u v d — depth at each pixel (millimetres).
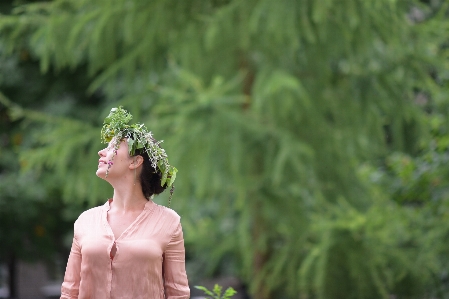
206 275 14312
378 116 12195
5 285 20016
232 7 11156
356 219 10844
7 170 16578
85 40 11578
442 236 10336
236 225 13227
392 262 11273
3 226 16656
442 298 10875
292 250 12000
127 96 12164
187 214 12172
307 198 12188
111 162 3615
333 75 12367
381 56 12195
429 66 12234
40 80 16062
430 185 10438
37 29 12195
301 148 11055
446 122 10695
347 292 11273
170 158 10914
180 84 11727
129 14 11336
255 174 11797
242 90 12414
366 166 12695
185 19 11734
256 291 12461
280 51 11602
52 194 16312
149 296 3531
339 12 11016
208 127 10961
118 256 3512
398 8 11180
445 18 14750
